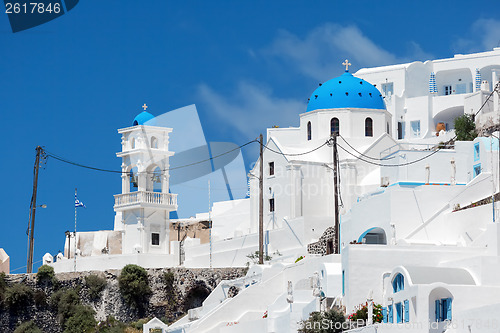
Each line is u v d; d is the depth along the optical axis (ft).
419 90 424.46
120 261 346.95
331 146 363.56
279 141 401.29
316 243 328.29
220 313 286.87
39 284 342.85
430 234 281.13
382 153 336.49
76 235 388.78
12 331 336.29
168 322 332.39
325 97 372.38
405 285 222.69
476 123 347.77
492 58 421.59
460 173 306.96
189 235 392.06
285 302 266.98
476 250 248.32
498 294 216.33
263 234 345.92
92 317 334.24
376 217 290.15
